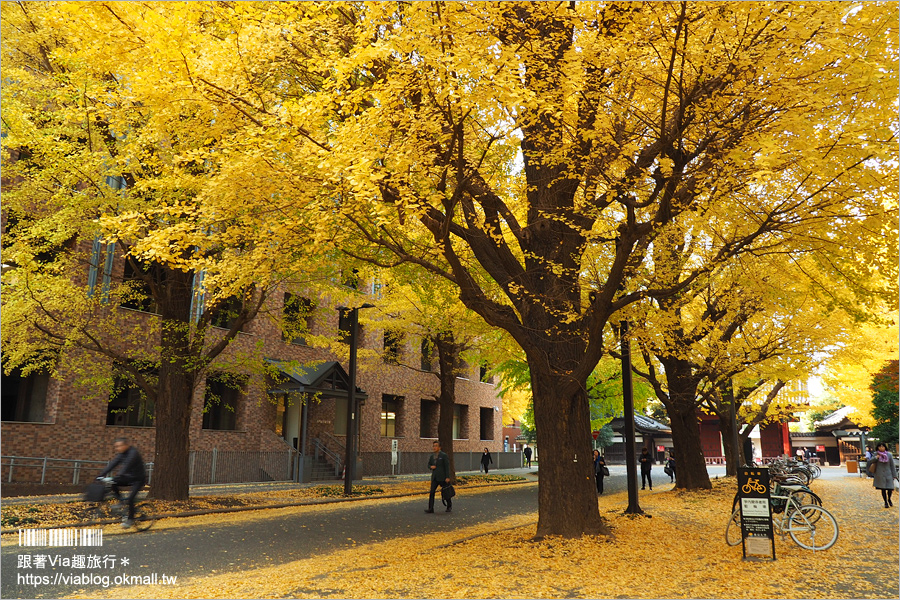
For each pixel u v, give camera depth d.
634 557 8.43
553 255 10.38
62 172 12.16
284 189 8.01
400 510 15.22
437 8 6.75
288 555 8.94
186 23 7.30
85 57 8.06
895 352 20.61
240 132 7.85
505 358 21.31
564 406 9.99
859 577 7.33
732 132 7.78
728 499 16.66
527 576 7.40
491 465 40.97
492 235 9.97
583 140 8.34
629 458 13.68
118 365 16.72
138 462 11.03
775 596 6.51
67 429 18.27
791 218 8.48
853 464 35.06
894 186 7.74
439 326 21.91
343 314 23.28
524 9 7.89
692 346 16.92
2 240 12.90
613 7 7.56
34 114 11.93
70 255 14.52
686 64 7.62
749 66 7.19
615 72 8.12
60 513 11.94
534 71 7.72
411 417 34.84
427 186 8.34
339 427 30.28
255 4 7.95
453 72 6.92
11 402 17.73
